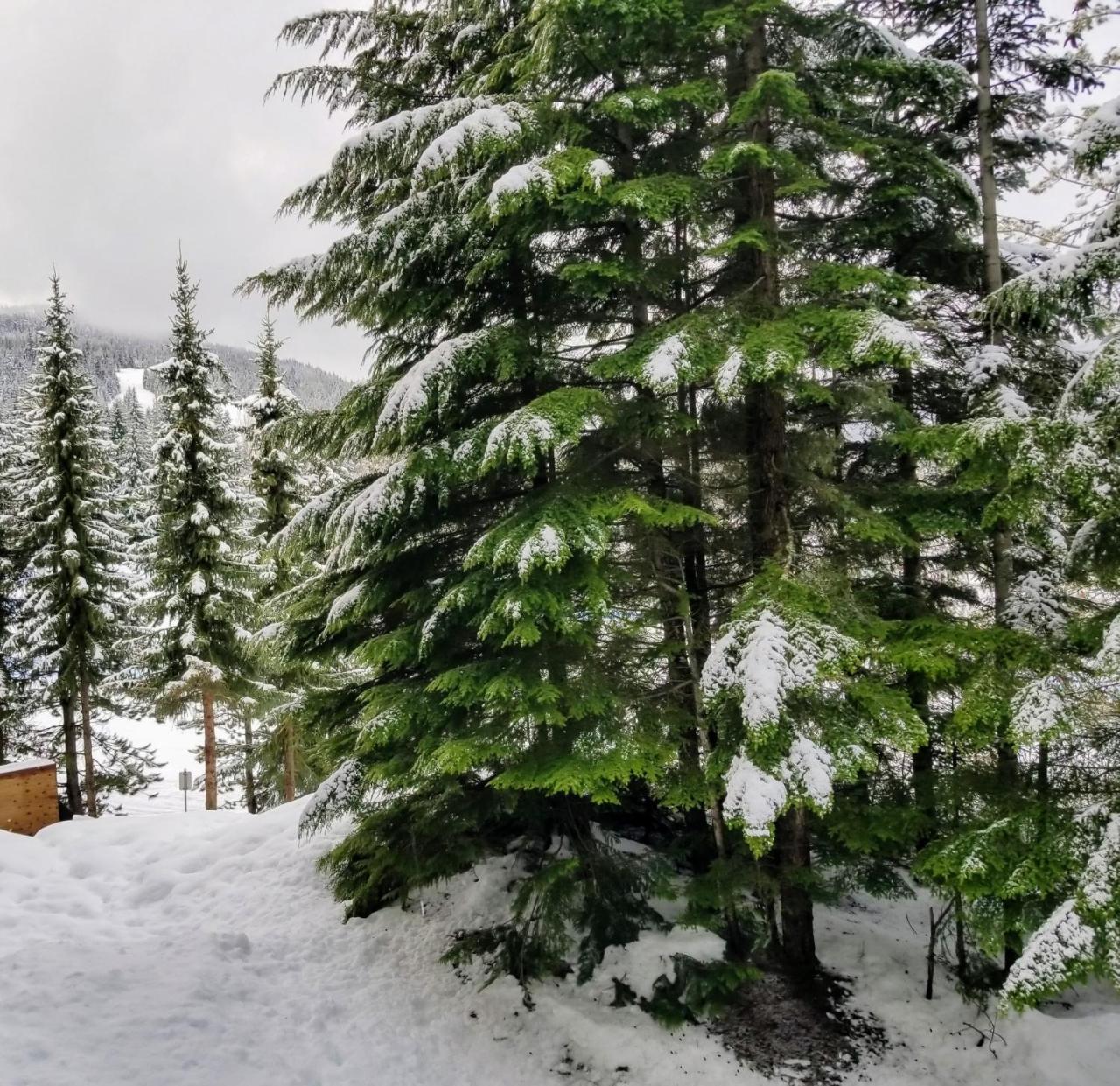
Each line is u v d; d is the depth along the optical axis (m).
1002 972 6.55
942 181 7.35
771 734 4.72
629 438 6.84
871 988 6.71
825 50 7.32
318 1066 5.76
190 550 16.56
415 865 7.38
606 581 6.15
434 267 7.13
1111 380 4.38
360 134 6.50
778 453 6.81
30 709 17.84
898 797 6.78
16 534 18.05
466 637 7.11
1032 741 4.32
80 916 8.55
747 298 6.50
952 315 8.54
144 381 170.00
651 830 9.05
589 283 6.26
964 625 5.97
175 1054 5.25
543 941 6.89
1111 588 4.92
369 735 6.16
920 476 8.16
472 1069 6.20
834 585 5.85
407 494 6.60
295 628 7.98
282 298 7.25
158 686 16.78
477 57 7.88
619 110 5.73
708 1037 6.25
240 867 9.92
